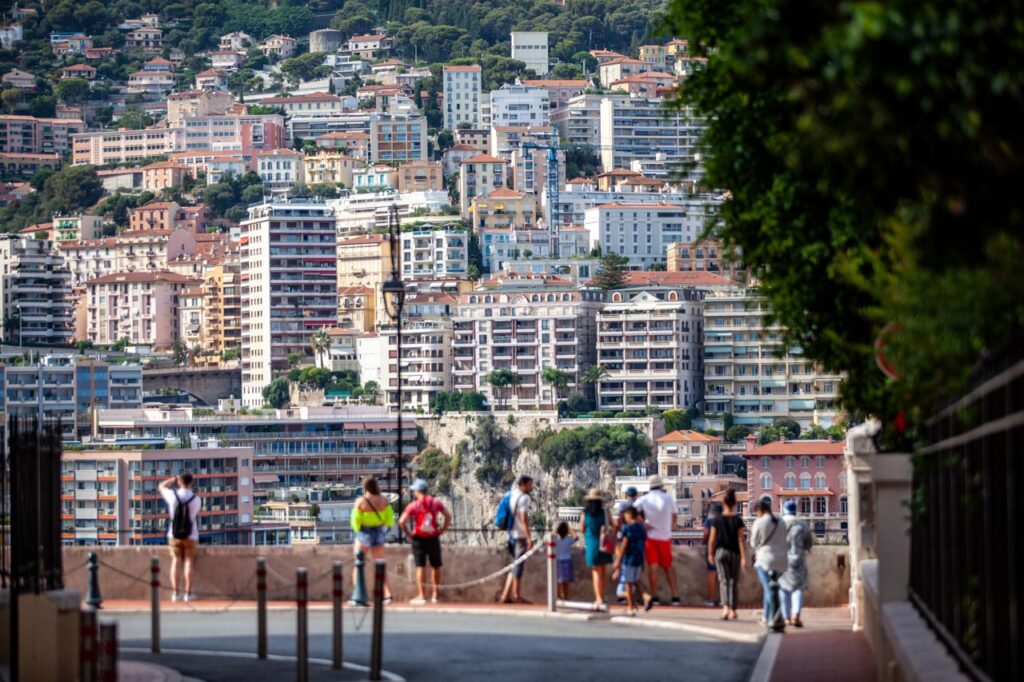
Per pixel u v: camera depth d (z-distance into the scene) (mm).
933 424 50531
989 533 37969
